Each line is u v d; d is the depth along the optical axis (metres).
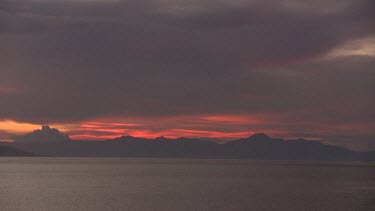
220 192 74.31
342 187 86.94
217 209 53.78
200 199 63.44
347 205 57.78
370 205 58.03
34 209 52.84
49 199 62.41
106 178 113.62
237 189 80.62
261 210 53.28
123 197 65.56
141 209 53.28
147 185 89.38
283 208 54.88
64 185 88.56
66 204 57.00
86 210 52.16
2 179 106.94
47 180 104.00
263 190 78.94
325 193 73.94
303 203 59.59
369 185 92.75
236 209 53.94
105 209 53.09
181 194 70.50
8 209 52.75
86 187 83.56
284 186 88.88
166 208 54.31
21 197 64.81
